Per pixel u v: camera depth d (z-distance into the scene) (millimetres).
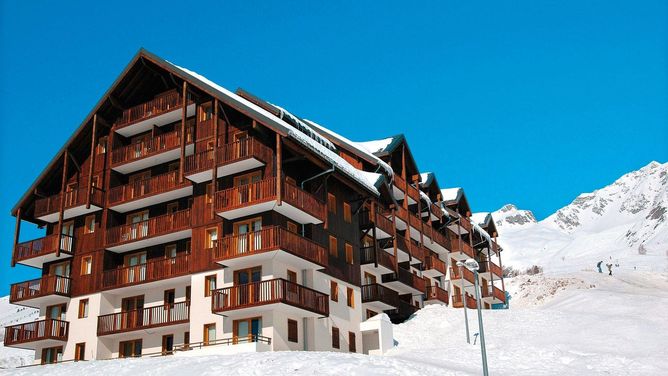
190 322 40156
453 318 48562
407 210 55688
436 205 63375
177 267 41781
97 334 43125
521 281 84062
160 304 43156
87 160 49000
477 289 26422
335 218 45156
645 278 84062
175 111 45281
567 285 78062
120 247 44969
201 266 40938
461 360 35312
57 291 45000
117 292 44500
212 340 39125
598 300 53500
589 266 130625
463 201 70688
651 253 148375
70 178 49562
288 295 37219
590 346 37438
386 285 52281
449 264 64375
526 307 74188
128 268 43781
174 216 43062
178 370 30547
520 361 34625
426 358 36031
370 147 58438
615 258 146125
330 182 45500
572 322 43906
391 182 54125
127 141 48562
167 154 44625
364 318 48000
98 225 46250
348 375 28125
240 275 39656
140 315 42188
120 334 43062
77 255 46500
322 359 30219
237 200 39156
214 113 42625
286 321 38750
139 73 47312
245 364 29984
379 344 44125
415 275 54844
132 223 44625
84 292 45156
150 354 42281
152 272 42656
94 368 32656
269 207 38875
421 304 58031
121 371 31594
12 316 112250
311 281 40875
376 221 49281
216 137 41125
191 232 42219
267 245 37625
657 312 46312
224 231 40594
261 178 40438
